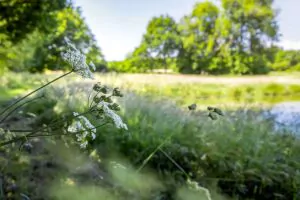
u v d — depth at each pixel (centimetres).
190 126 232
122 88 391
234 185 184
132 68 2323
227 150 201
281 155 203
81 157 174
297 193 175
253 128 234
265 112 289
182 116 260
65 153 170
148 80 597
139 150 212
